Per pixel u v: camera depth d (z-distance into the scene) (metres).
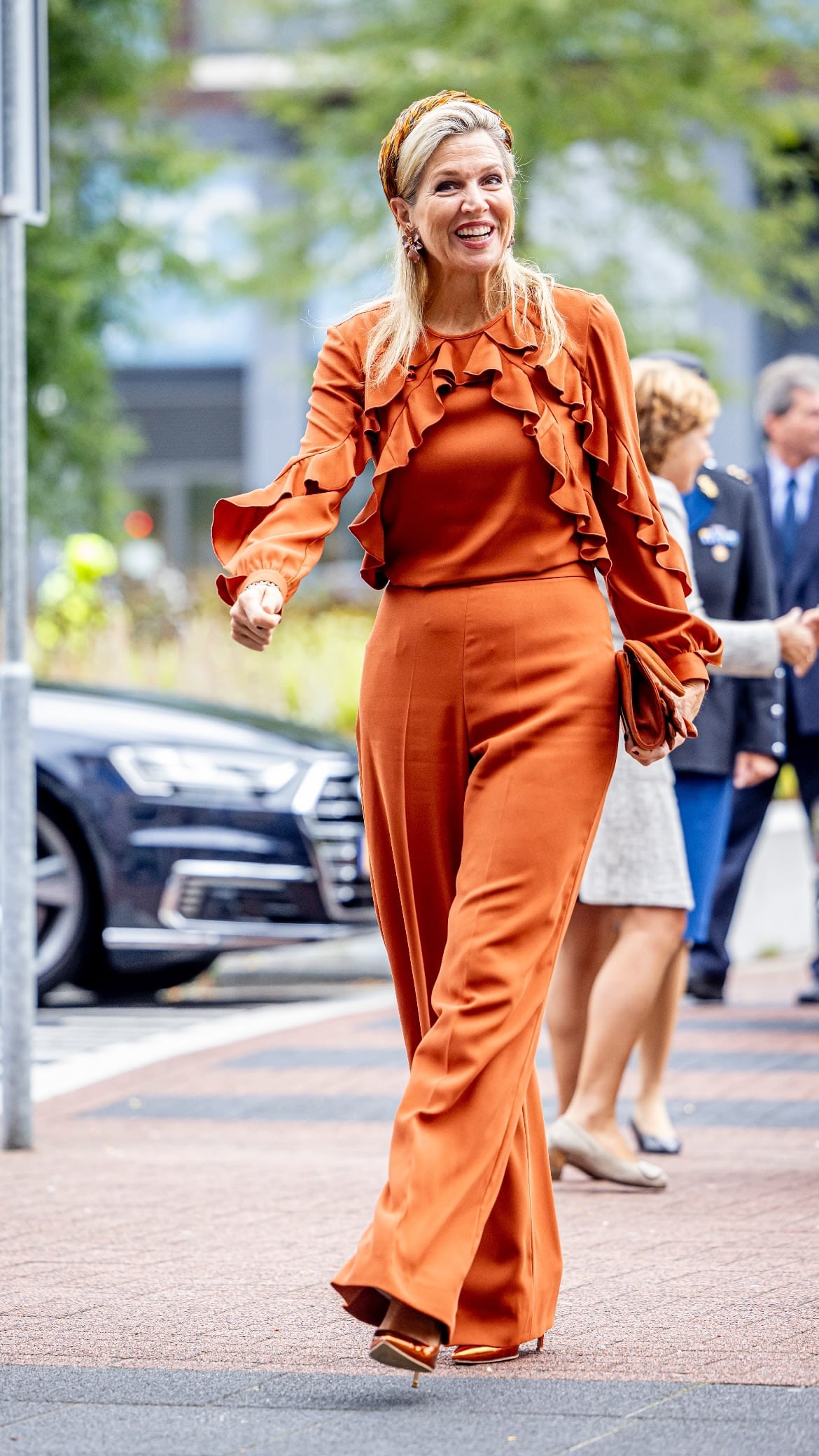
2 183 15.86
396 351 9.66
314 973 27.86
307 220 53.66
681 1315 10.78
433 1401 9.30
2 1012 16.00
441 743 9.67
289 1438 8.78
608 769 9.62
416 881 9.84
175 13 54.28
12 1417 9.12
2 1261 12.19
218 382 83.75
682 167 51.66
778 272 55.69
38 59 15.94
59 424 52.09
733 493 18.72
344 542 68.25
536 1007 9.38
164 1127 16.98
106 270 50.78
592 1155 14.30
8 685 15.90
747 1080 18.92
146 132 53.88
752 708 20.95
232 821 23.48
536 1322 9.97
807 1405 9.16
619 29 49.38
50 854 23.58
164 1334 10.52
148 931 23.34
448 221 9.51
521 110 48.84
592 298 9.90
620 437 9.80
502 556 9.62
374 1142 16.27
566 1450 8.57
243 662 35.47
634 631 10.08
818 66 52.16
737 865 24.28
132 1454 8.58
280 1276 11.78
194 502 84.38
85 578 37.47
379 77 50.28
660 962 14.60
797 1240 12.64
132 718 23.95
